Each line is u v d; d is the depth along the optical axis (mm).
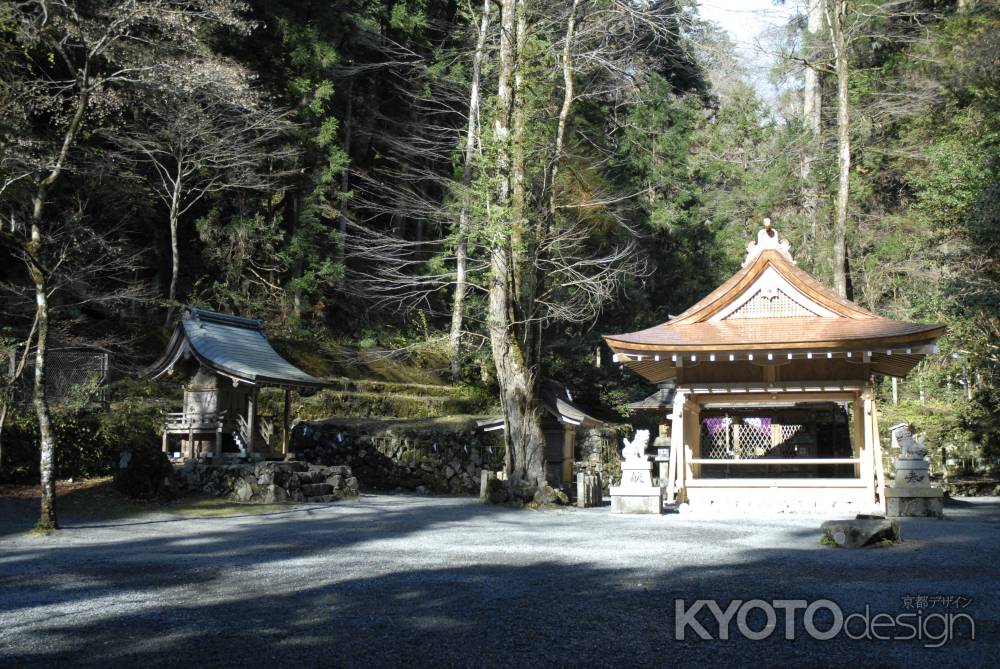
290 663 4715
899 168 32344
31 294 21094
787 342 14836
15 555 9266
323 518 13703
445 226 35750
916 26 32906
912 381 28109
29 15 16031
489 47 23562
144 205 26953
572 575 7617
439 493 21500
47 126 22547
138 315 26406
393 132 35938
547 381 23781
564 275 26844
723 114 39812
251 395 17672
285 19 29125
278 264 30891
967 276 24812
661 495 15453
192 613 6023
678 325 16500
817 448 18328
